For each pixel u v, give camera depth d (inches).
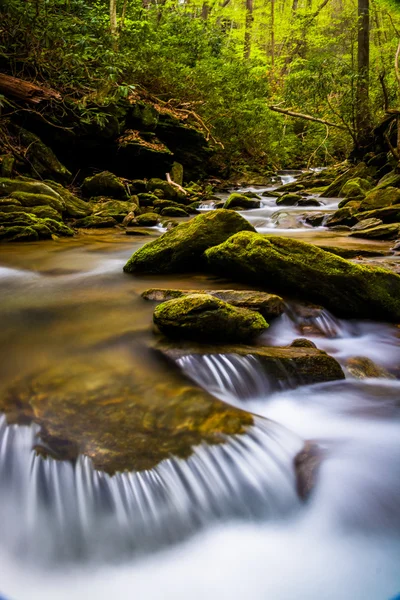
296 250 168.4
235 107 629.9
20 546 80.6
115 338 135.9
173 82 561.0
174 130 533.0
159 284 188.2
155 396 104.9
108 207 380.8
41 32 345.4
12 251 256.4
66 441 91.4
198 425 95.4
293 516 83.6
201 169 591.8
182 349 124.2
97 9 507.2
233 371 117.0
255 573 74.0
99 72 410.0
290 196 465.1
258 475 89.0
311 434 105.3
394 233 289.7
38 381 112.1
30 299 173.8
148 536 80.9
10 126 383.9
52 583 74.2
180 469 86.1
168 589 72.6
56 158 404.8
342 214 346.6
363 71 587.8
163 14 642.8
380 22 952.9
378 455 97.5
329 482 89.0
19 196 324.2
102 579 75.0
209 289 176.6
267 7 1188.5
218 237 198.7
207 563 76.6
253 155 791.1
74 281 197.5
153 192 459.2
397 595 70.1
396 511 84.4
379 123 537.6
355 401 117.4
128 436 92.3
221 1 1081.4
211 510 84.2
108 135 439.2
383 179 466.6
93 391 107.3
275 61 1035.9
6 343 134.6
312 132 911.0
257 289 174.9
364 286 159.0
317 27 1007.0
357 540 79.5
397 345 146.6
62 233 310.2
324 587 71.6
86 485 84.4
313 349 133.2
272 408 114.5
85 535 82.1
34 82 383.9
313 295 165.5
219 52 679.1
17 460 90.5
